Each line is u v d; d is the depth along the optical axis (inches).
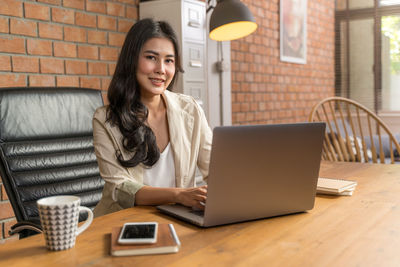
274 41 173.2
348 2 217.8
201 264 27.1
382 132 209.9
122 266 26.9
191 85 110.1
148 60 50.5
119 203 46.0
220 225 35.8
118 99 50.7
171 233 31.8
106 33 100.1
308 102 201.5
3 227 81.7
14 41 82.1
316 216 38.4
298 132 36.4
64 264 27.4
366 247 30.2
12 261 28.0
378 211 39.9
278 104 177.9
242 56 153.9
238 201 35.4
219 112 141.9
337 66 223.9
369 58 214.1
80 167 58.2
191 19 108.3
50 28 88.2
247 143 34.1
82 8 94.3
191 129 56.0
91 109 61.9
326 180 50.8
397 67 206.7
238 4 91.9
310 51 202.2
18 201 50.1
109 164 48.5
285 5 178.9
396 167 65.3
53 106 57.5
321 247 30.2
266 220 37.3
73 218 30.2
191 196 40.8
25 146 53.0
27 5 83.9
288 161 36.8
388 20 207.3
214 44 137.7
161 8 106.7
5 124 51.9
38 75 86.5
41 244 31.4
